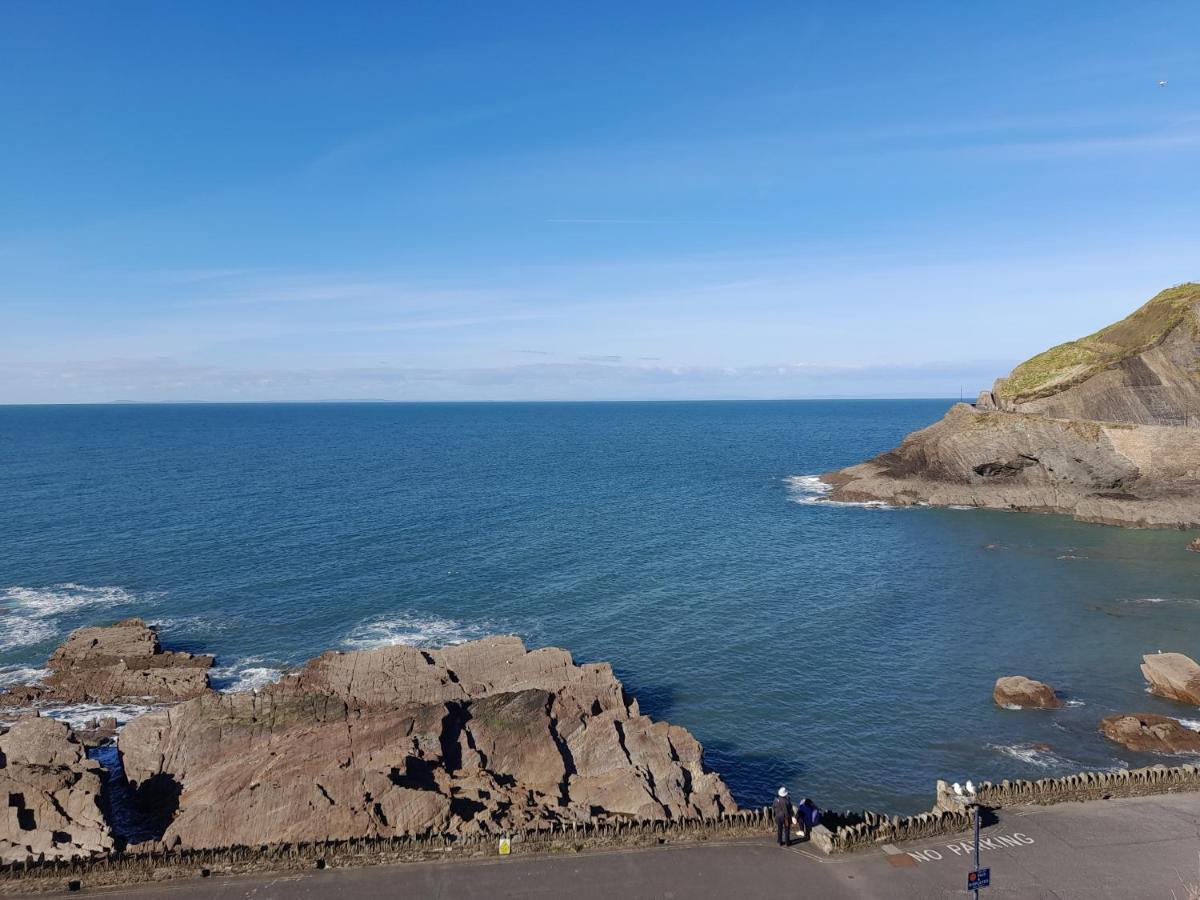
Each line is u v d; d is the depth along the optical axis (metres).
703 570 77.81
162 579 74.25
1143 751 42.03
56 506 110.62
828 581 74.06
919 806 37.25
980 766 40.78
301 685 44.62
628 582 73.44
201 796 34.56
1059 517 104.44
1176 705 47.81
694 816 32.62
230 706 40.69
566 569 78.00
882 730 44.81
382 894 25.83
